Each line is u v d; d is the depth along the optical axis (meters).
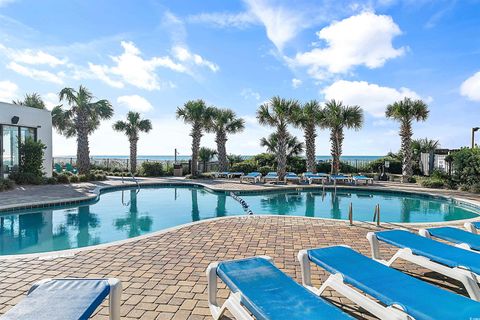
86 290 2.43
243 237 6.00
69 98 18.64
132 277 4.01
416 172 22.45
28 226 8.28
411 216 10.28
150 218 9.68
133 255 4.89
